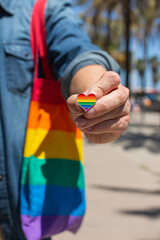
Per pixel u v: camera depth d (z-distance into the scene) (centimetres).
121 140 655
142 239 192
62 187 59
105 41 1830
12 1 63
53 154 59
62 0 62
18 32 61
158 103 1688
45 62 61
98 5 1341
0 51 61
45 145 59
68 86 48
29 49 61
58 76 59
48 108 60
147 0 1021
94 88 39
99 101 38
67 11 61
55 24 59
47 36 60
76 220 61
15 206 59
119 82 40
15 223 59
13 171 59
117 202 260
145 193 287
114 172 371
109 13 1311
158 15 1512
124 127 41
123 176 351
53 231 59
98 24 1603
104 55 50
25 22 62
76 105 38
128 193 285
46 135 59
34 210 57
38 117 60
